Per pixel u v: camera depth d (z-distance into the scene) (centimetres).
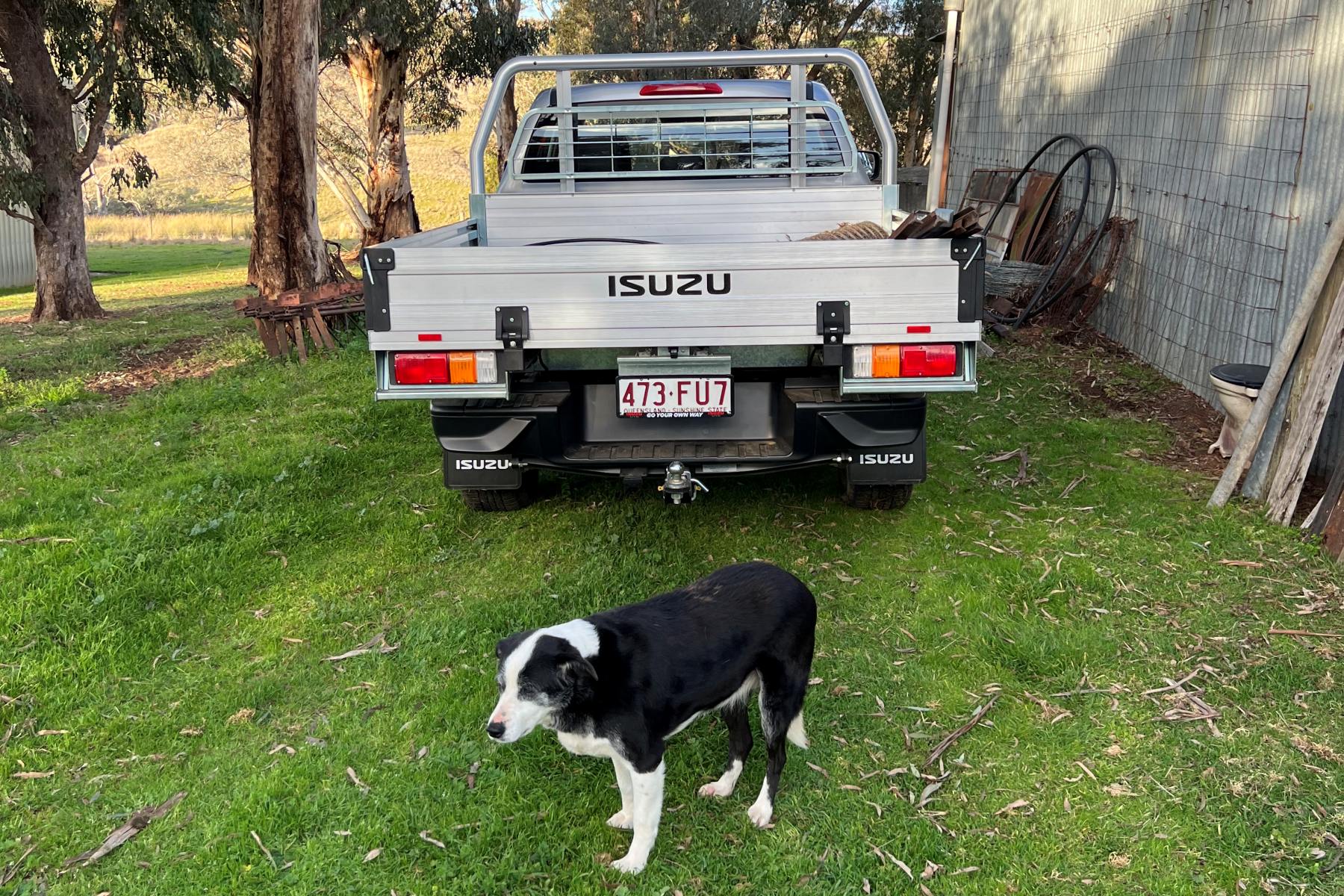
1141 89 892
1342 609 420
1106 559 475
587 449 458
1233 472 528
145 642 429
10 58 1491
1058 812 314
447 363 417
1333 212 606
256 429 717
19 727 375
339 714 377
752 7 2575
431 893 289
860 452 442
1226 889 280
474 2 2377
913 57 2783
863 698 377
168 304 1698
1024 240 1098
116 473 627
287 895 290
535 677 272
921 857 298
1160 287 837
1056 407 725
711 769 344
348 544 523
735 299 405
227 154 5659
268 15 1267
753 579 321
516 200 588
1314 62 625
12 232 2633
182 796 335
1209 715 354
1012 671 390
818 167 602
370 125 2462
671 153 639
